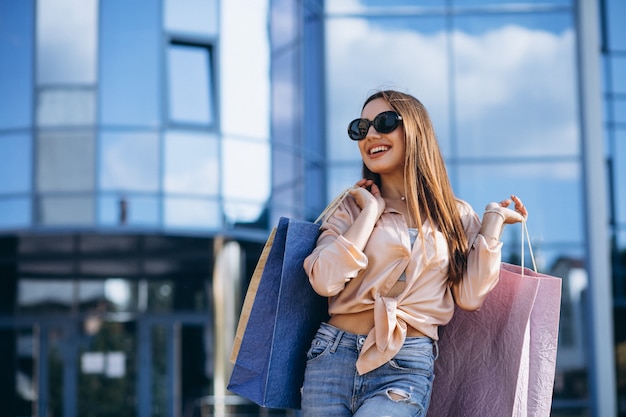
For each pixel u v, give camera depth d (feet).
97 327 64.03
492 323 10.56
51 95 51.78
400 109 10.38
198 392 63.26
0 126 52.01
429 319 9.94
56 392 63.21
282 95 55.06
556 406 58.03
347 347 9.95
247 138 53.21
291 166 55.16
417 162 10.33
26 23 52.11
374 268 9.96
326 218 10.38
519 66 60.85
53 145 51.47
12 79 52.08
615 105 60.80
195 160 51.93
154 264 62.80
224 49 53.01
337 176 59.98
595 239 58.49
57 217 51.03
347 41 61.26
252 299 10.42
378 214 10.09
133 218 50.98
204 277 64.59
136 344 63.93
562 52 60.80
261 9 54.44
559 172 59.77
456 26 61.31
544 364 10.61
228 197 52.31
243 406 58.59
